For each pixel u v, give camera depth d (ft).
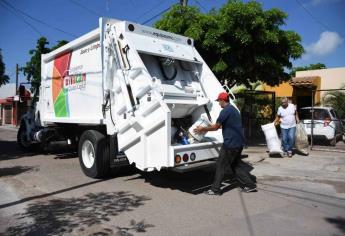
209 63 39.68
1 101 123.44
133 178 27.61
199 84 29.14
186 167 22.18
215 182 22.65
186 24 39.40
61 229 17.01
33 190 24.14
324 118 48.19
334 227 17.24
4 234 16.43
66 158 37.63
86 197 22.39
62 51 33.04
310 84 71.51
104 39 26.61
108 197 22.34
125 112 24.53
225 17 37.19
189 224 17.61
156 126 21.91
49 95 36.17
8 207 20.43
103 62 26.66
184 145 22.61
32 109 41.73
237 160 23.32
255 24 36.60
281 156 36.04
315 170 29.99
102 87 27.02
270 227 17.19
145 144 22.75
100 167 27.04
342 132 51.78
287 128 35.96
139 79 23.54
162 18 42.01
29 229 17.02
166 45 27.48
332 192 23.47
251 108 48.37
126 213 19.25
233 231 16.70
